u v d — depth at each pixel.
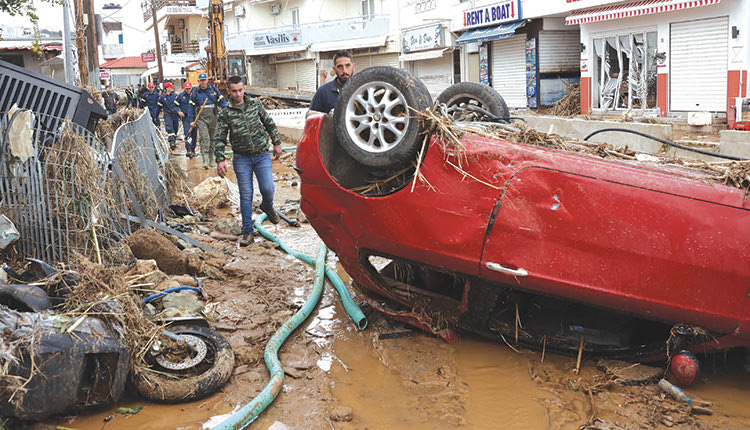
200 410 3.80
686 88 18.30
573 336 4.38
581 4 20.81
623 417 3.64
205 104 13.85
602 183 3.91
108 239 5.66
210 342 4.25
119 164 6.75
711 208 3.75
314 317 5.29
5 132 5.37
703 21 17.44
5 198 5.39
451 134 4.16
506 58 26.11
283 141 18.84
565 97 23.83
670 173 4.05
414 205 4.29
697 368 3.83
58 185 5.49
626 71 20.42
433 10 29.97
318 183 4.71
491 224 4.07
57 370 3.39
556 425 3.60
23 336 3.35
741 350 4.19
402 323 5.01
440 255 4.28
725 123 16.33
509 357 4.48
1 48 24.38
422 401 3.90
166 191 8.56
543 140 4.55
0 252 5.07
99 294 3.99
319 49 38.56
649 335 4.34
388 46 34.47
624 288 3.88
